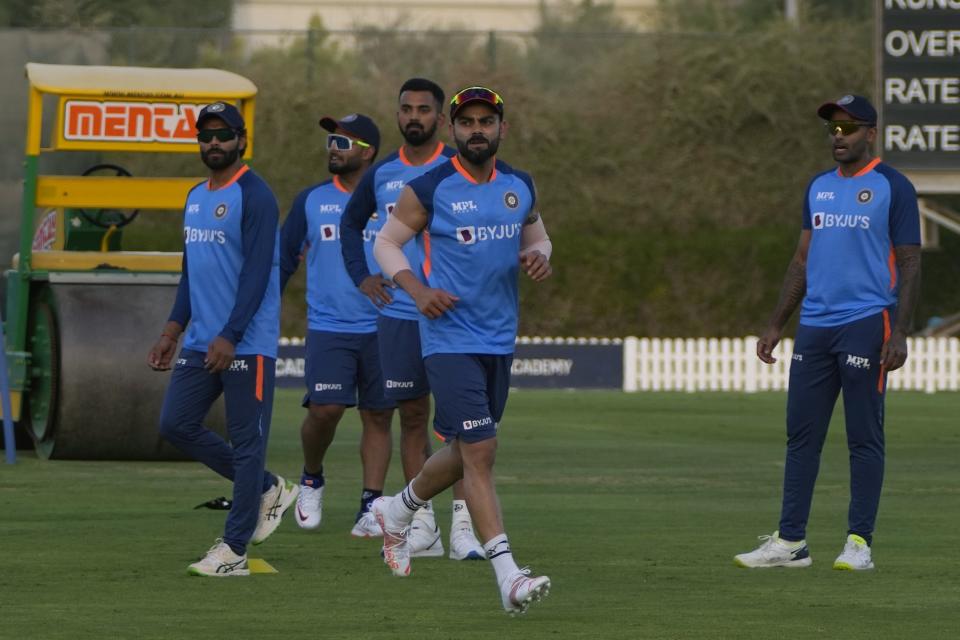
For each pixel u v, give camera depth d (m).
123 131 48.31
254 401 28.28
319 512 35.78
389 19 160.75
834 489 45.19
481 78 134.38
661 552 32.03
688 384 110.62
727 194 133.50
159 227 124.31
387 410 35.41
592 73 137.50
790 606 25.62
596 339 126.12
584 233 132.25
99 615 24.33
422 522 31.72
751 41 135.25
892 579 28.64
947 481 48.06
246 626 23.48
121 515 37.12
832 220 29.75
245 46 138.12
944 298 132.12
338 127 36.00
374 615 24.53
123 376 48.44
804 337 30.06
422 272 26.25
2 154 75.50
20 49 108.25
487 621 24.08
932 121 102.62
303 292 126.88
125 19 161.25
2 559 30.12
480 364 25.86
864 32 136.88
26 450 53.97
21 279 49.88
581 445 60.81
